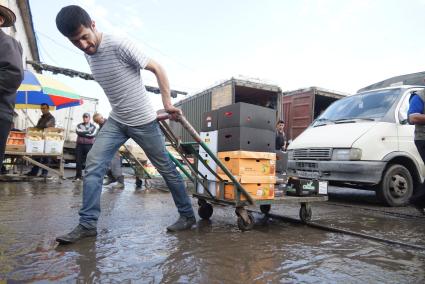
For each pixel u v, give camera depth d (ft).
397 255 8.91
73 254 8.09
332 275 7.35
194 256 8.27
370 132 18.20
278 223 12.83
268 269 7.59
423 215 15.10
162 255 8.25
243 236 10.44
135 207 15.33
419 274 7.54
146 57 9.36
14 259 7.63
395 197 18.45
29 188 22.04
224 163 12.04
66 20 8.31
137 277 6.83
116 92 9.56
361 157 17.76
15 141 26.63
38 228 10.56
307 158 20.22
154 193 21.48
